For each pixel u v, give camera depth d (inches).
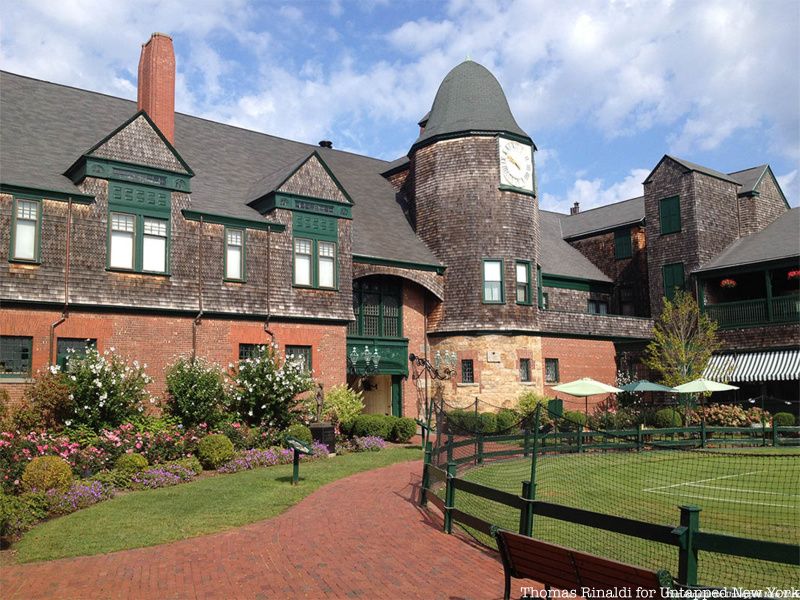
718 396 1350.9
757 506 542.9
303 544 409.7
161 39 1073.5
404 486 616.7
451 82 1332.4
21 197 768.3
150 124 877.8
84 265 803.4
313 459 786.8
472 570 356.8
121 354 823.1
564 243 1742.1
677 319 1334.9
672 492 613.3
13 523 427.5
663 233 1473.9
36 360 758.5
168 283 868.0
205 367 856.9
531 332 1233.4
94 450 638.5
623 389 1090.1
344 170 1406.3
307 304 1000.2
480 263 1212.5
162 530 441.7
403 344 1210.0
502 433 1041.5
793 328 1234.6
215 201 969.5
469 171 1234.6
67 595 320.2
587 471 753.6
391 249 1189.7
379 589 326.0
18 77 1000.2
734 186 1507.1
